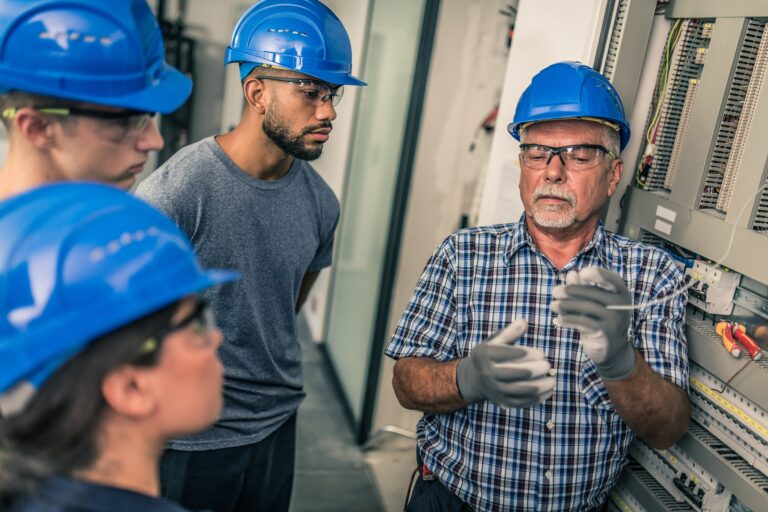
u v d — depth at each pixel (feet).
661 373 4.74
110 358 2.01
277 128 5.14
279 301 5.60
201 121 18.19
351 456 9.94
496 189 6.92
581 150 4.81
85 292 2.02
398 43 10.31
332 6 15.11
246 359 5.48
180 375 2.16
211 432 5.41
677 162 5.26
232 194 5.22
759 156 4.50
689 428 5.05
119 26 3.24
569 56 5.82
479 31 9.32
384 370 10.39
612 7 5.41
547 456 4.84
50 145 3.24
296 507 8.61
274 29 5.11
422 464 5.41
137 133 3.41
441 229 10.05
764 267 4.37
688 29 5.28
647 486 5.38
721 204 4.95
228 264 5.28
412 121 9.09
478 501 4.97
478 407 4.93
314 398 11.60
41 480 1.97
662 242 5.64
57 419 1.98
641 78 5.61
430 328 5.17
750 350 4.60
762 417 4.43
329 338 13.03
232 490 5.66
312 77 5.11
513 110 6.73
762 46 4.63
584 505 4.99
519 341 4.98
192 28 17.48
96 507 1.99
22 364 2.01
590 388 4.83
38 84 3.11
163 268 2.15
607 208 5.90
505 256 5.14
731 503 4.79
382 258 10.11
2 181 3.37
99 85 3.20
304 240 5.69
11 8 3.09
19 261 2.07
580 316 3.92
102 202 2.18
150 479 2.20
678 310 4.94
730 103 4.82
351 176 12.76
